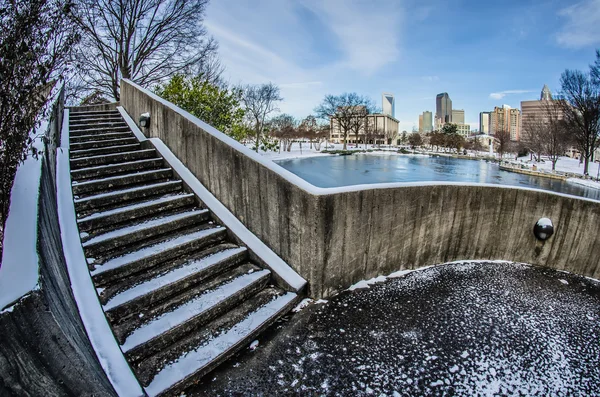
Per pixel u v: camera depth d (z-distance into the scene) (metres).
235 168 4.04
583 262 4.87
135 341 2.27
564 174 28.91
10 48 2.04
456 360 2.62
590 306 3.73
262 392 2.18
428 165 38.19
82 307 2.28
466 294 3.83
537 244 5.05
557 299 3.86
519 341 2.94
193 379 2.21
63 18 2.63
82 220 3.25
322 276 3.49
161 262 3.18
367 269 4.03
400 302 3.55
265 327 2.88
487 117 151.75
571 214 4.87
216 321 2.77
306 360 2.52
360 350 2.68
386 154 59.00
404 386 2.30
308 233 3.34
